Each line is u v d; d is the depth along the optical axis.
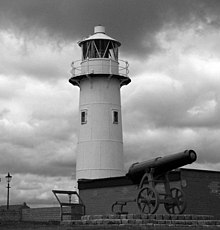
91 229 20.61
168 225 22.52
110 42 41.41
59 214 34.62
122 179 32.94
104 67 40.59
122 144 41.25
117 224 23.41
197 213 29.53
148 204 24.58
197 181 30.08
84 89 41.62
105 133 40.38
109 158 40.00
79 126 41.44
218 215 30.75
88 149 40.31
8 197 38.78
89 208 34.62
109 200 33.56
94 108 40.81
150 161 24.72
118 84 41.94
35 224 25.30
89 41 41.25
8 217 36.31
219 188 31.14
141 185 24.92
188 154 23.11
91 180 34.97
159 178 25.17
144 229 20.70
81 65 41.41
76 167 40.97
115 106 41.25
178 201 24.77
